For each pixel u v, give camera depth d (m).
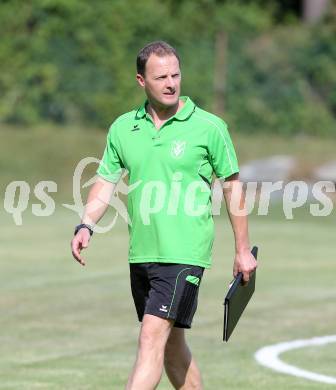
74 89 84.62
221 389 23.00
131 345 27.92
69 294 36.19
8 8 84.69
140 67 18.09
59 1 84.56
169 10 90.50
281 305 34.31
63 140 79.62
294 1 109.88
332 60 86.69
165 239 17.94
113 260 44.56
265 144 81.88
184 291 17.78
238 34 86.62
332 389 23.08
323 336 29.31
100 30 84.94
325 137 86.56
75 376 24.16
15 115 84.19
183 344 18.52
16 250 47.53
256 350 27.38
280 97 86.44
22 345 27.83
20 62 84.44
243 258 18.19
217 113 85.31
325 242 51.75
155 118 18.30
